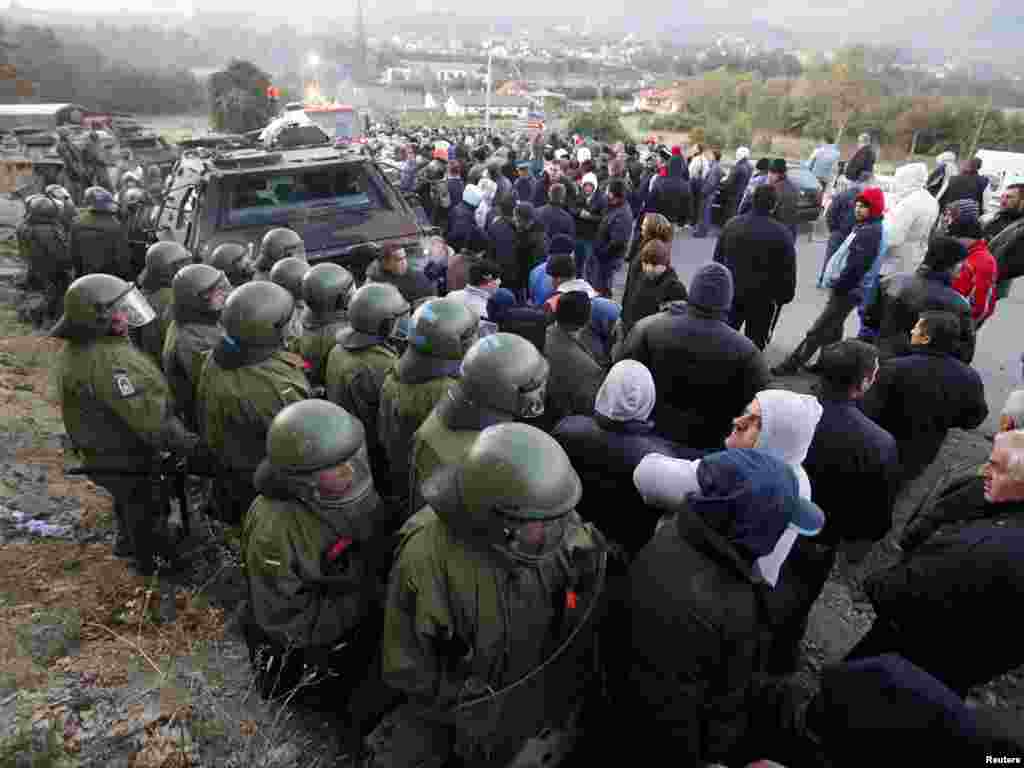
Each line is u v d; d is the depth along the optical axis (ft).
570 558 7.06
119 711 8.76
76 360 10.31
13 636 9.95
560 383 11.57
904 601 7.41
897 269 19.51
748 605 6.42
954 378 11.75
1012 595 6.70
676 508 7.90
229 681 9.55
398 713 7.92
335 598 8.00
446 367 9.84
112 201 23.71
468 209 27.89
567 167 39.78
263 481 7.70
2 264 33.58
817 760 6.04
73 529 13.38
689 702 6.71
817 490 9.50
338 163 21.56
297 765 8.16
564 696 7.56
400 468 10.54
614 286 32.27
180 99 220.23
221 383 10.35
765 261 17.25
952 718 5.24
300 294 14.62
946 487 8.91
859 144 30.27
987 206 35.32
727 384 11.04
